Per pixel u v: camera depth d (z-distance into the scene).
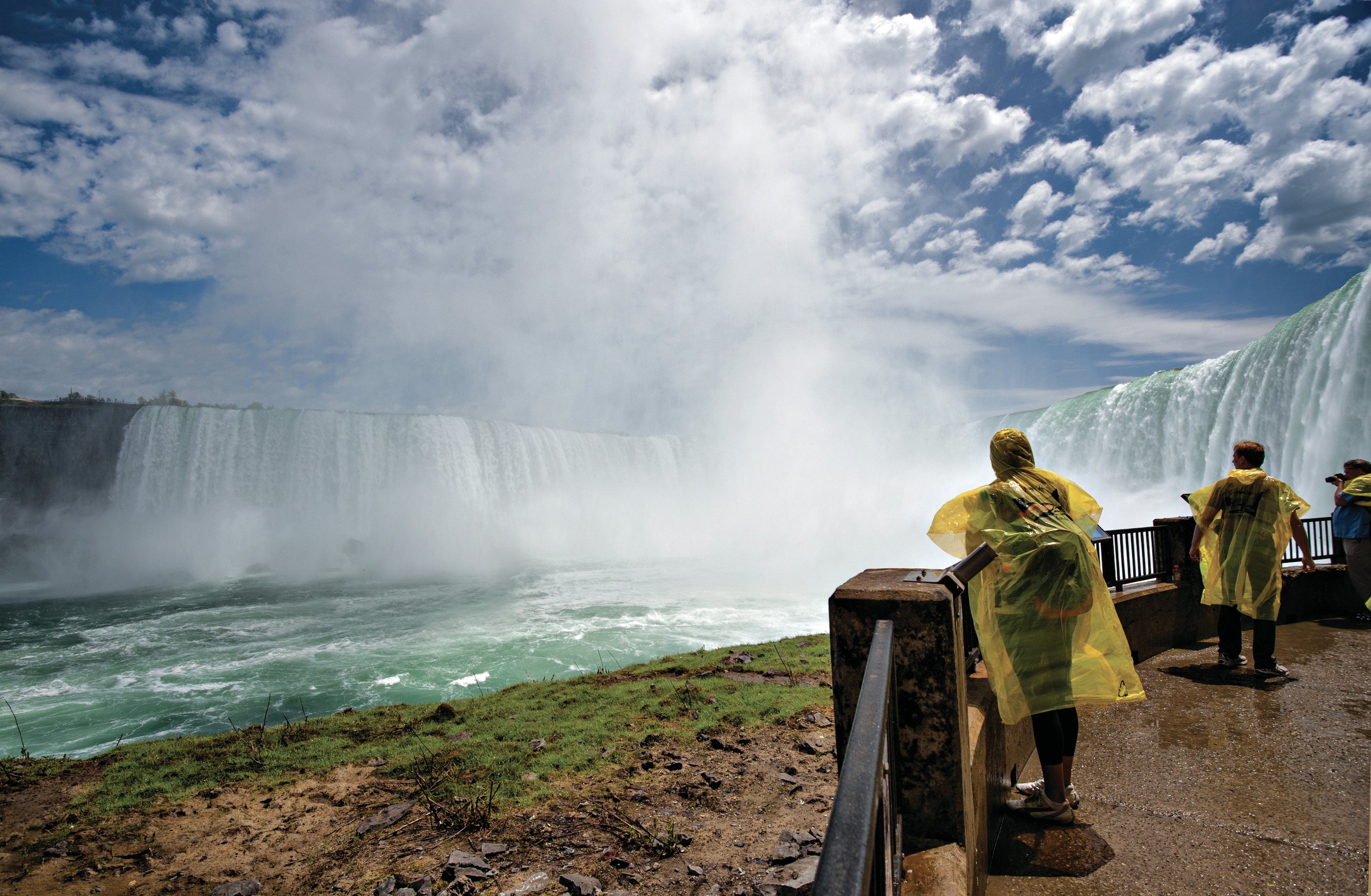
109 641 18.33
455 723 5.56
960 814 1.97
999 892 2.54
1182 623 6.30
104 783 4.49
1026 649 2.77
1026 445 3.04
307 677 13.48
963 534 2.98
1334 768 3.52
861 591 2.03
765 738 4.72
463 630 17.88
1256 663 5.19
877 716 1.18
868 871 0.74
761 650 7.96
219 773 4.61
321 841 3.58
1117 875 2.62
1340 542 7.30
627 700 5.89
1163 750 3.88
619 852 3.26
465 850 3.36
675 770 4.23
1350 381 23.77
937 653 1.96
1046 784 3.01
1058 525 2.83
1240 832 2.92
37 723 11.26
